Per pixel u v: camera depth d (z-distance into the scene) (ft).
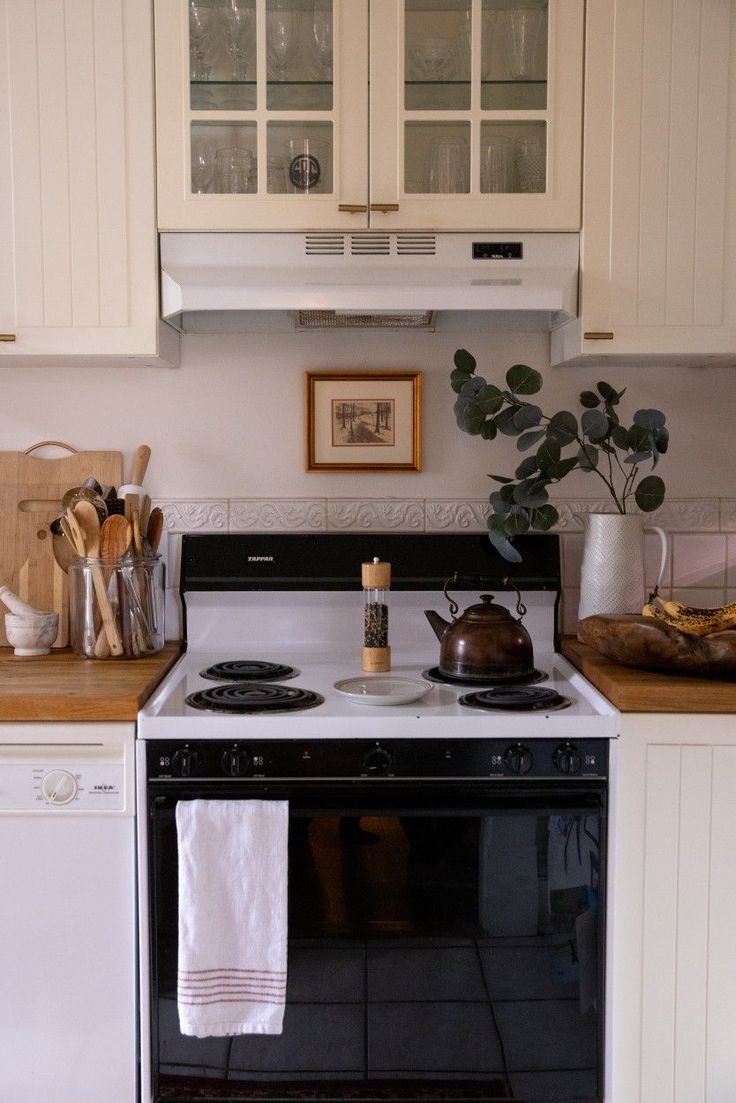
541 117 6.31
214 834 5.30
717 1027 5.60
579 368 7.42
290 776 5.40
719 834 5.52
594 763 5.49
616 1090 5.58
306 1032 5.50
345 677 6.44
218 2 6.35
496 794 5.48
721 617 6.14
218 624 7.19
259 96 6.30
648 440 6.66
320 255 6.34
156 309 6.37
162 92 6.28
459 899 5.49
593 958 5.54
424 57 6.35
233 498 7.44
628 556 6.84
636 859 5.51
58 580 7.15
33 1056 5.57
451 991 5.52
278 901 5.32
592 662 6.30
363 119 6.30
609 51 6.27
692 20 6.25
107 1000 5.55
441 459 7.45
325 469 7.38
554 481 7.28
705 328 6.39
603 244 6.34
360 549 7.14
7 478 7.27
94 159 6.29
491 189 6.39
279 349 7.38
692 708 5.46
